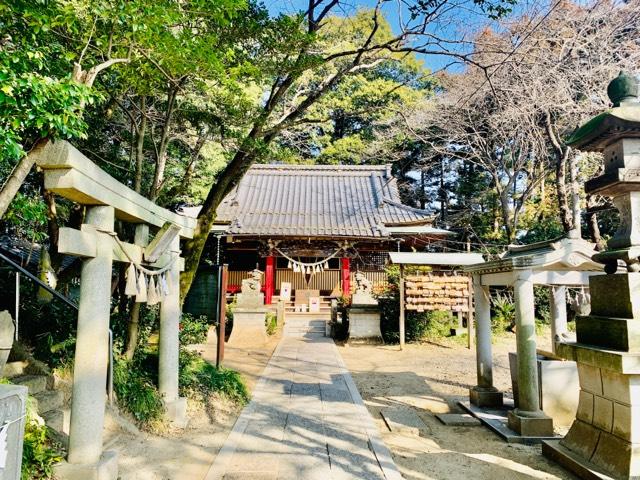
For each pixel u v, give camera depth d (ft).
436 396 21.91
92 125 23.72
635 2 27.99
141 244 14.20
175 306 16.87
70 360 16.15
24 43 11.41
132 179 27.84
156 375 17.69
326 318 51.06
